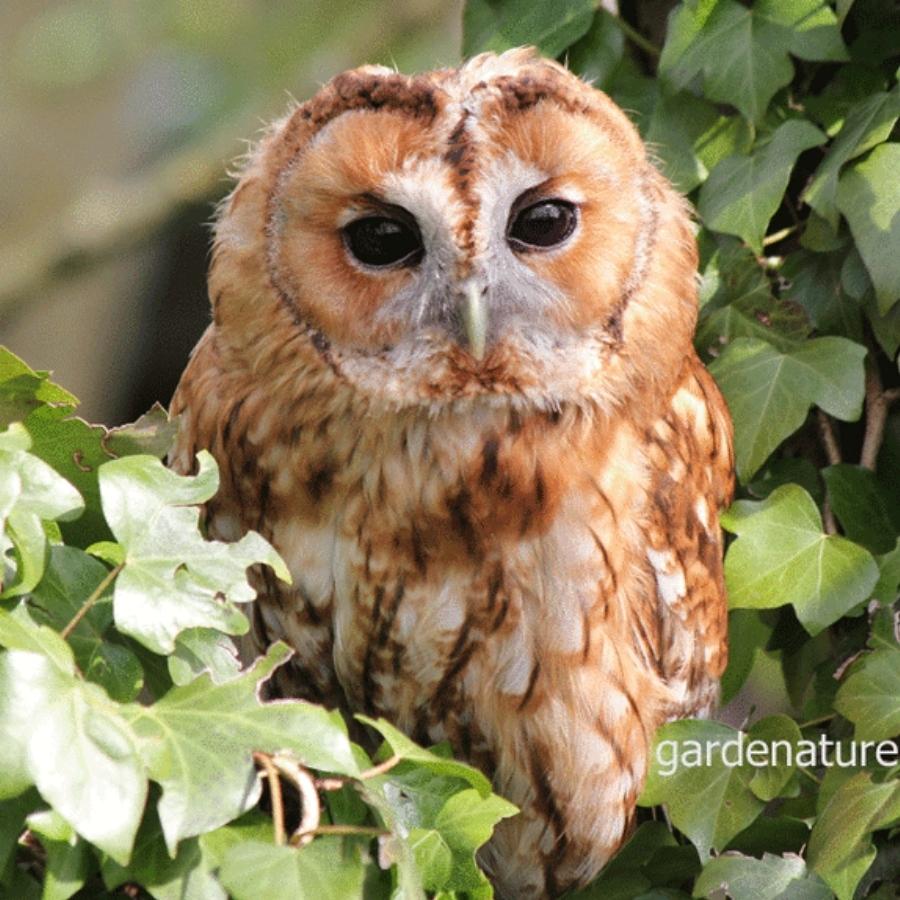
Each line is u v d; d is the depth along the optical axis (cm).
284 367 714
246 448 730
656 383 722
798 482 739
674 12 726
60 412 503
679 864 688
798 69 730
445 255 680
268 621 753
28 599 464
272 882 436
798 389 704
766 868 634
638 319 711
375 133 676
